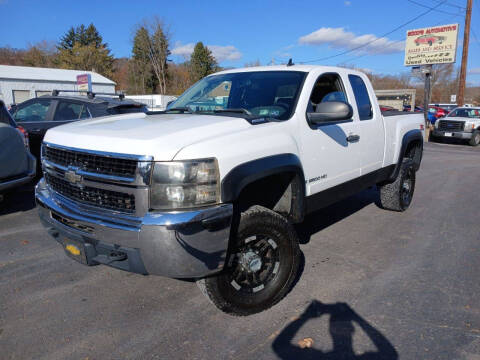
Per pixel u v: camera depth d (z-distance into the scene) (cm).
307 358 253
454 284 357
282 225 304
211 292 276
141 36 6069
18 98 2916
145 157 238
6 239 455
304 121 343
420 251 437
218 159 253
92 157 263
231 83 400
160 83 6231
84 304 316
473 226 530
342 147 393
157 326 287
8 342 266
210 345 266
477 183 847
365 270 385
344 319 297
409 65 2575
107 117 357
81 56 6331
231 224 264
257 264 295
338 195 403
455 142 1964
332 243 459
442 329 285
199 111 357
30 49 7169
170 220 232
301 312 307
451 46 2362
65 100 751
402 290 344
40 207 313
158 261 238
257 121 310
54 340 269
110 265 262
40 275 365
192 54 6162
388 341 271
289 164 305
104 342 267
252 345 266
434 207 630
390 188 560
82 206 271
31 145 707
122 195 249
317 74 378
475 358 253
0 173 504
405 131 534
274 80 377
